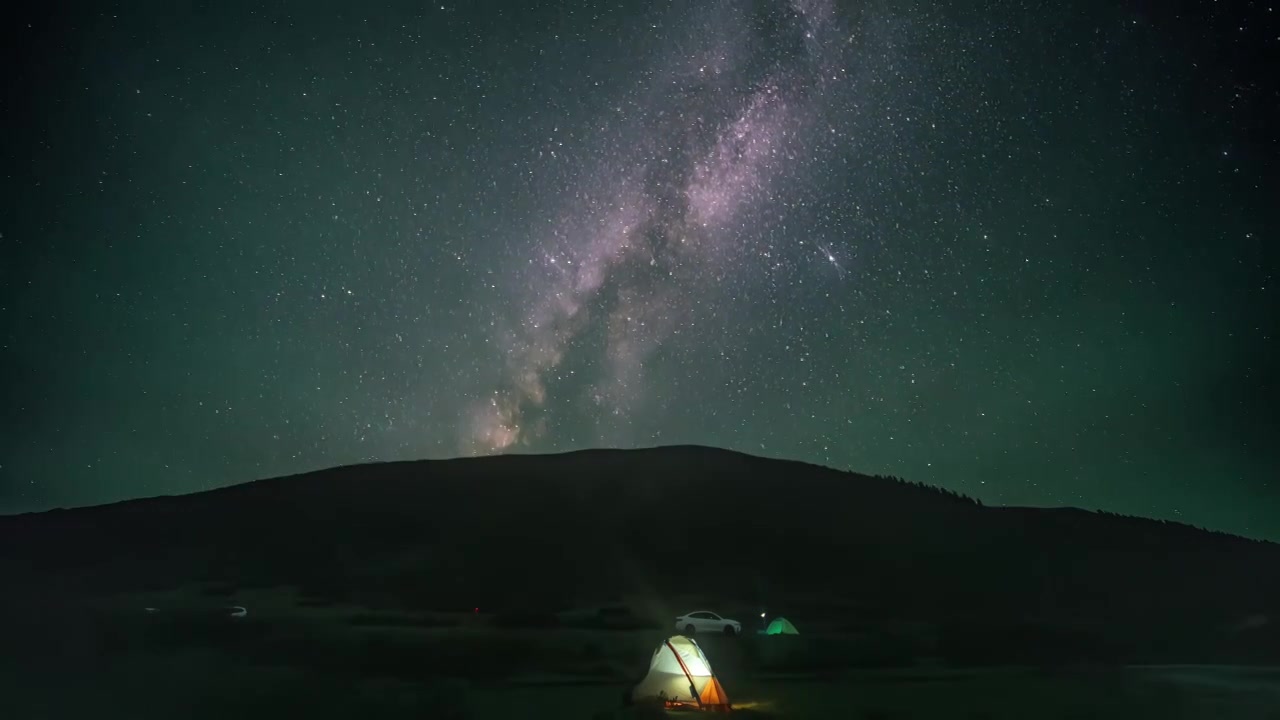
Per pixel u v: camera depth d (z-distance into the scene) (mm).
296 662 33969
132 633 42406
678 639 25297
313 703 24062
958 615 60438
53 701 23906
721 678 31328
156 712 22172
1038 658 38844
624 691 26781
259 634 43656
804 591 69562
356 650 37469
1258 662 38625
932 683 29891
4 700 24000
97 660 33719
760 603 64875
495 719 21734
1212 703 24766
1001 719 21953
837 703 24906
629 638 44281
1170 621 55219
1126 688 28297
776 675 32500
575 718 21922
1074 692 27281
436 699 25047
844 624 54719
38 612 51594
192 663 33312
